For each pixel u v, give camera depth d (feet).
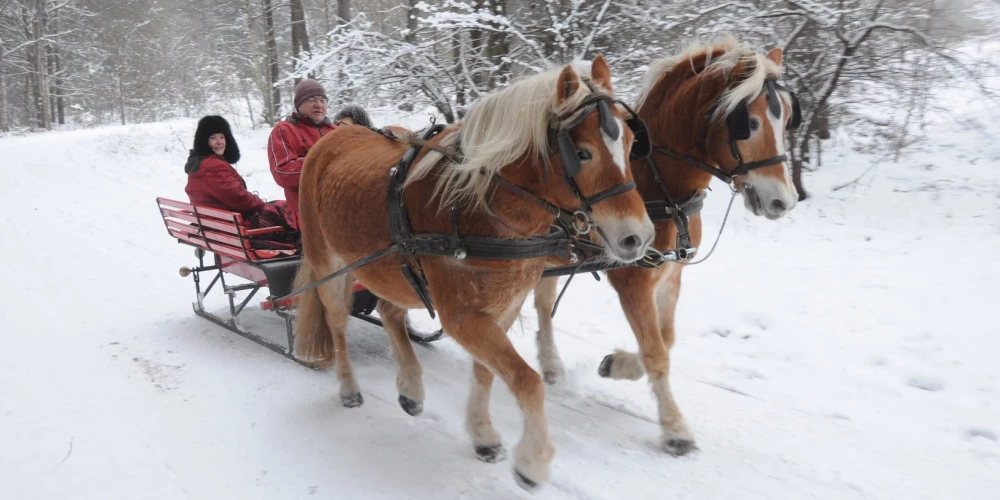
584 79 8.96
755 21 27.02
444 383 15.31
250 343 17.79
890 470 11.13
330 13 70.13
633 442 12.37
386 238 11.30
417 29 29.25
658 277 12.50
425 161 10.45
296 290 14.88
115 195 42.32
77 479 11.18
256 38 73.26
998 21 26.12
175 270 25.48
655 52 27.45
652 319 12.39
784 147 11.41
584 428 13.00
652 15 27.99
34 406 13.91
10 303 21.33
